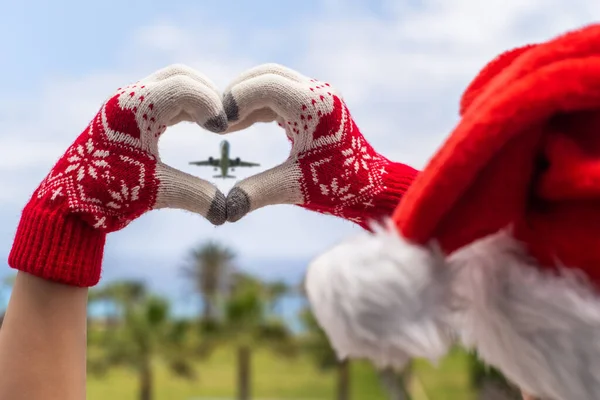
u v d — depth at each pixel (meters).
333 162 0.76
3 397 0.69
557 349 0.50
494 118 0.49
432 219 0.51
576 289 0.50
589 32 0.52
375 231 0.55
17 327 0.70
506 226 0.53
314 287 0.53
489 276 0.52
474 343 0.55
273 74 0.76
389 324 0.49
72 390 0.71
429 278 0.50
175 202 0.74
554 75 0.49
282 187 0.75
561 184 0.51
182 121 0.77
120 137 0.73
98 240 0.73
